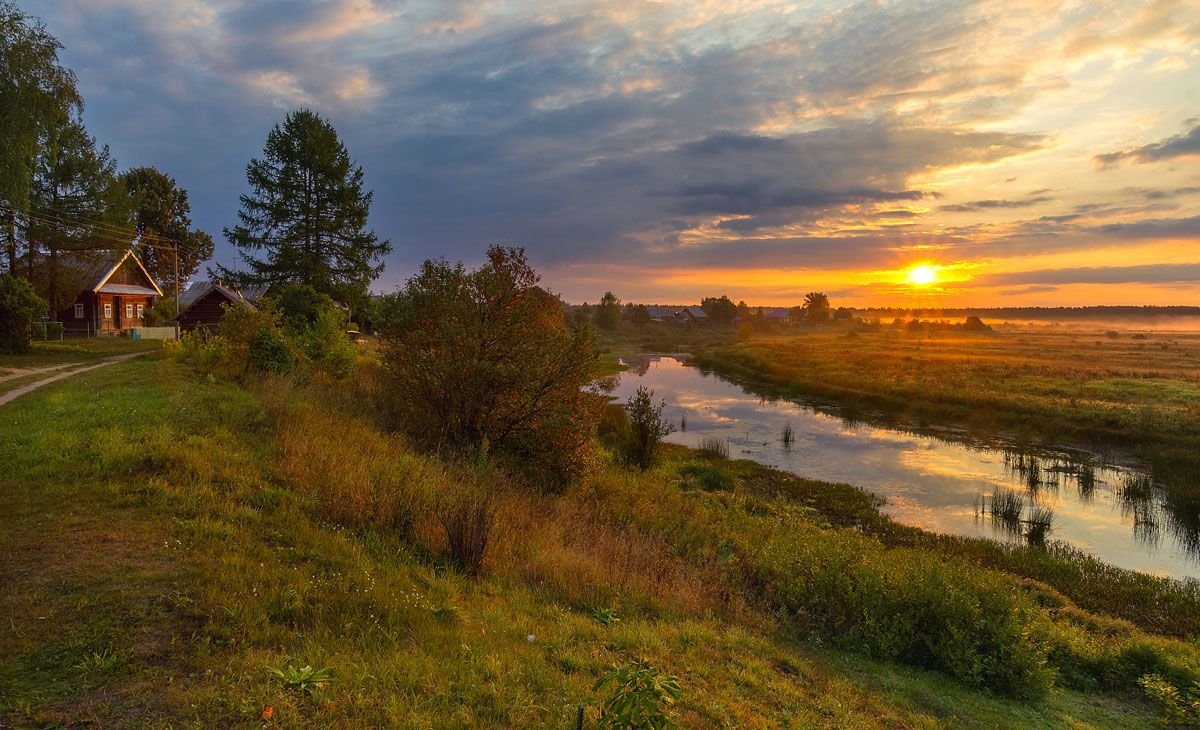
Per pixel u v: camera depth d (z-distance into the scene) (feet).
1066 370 164.76
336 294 108.58
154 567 17.97
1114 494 67.67
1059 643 27.58
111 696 12.50
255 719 12.24
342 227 106.22
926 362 191.72
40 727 11.37
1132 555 50.31
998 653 24.21
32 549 18.49
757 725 16.63
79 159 100.01
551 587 25.48
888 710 20.15
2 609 15.15
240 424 36.65
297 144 102.01
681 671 19.29
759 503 55.31
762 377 176.86
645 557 32.14
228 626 15.51
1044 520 58.18
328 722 12.59
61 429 32.04
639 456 65.67
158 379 50.49
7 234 96.89
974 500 65.26
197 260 183.83
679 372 208.44
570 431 46.19
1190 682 24.45
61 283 104.68
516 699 14.71
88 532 19.93
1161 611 36.35
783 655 23.17
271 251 103.81
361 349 100.58
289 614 16.96
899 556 35.58
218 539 20.45
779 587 31.04
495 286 46.55
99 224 102.89
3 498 22.39
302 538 22.04
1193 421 91.40
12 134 69.15
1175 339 358.23
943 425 108.27
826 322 541.75
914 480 73.20
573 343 48.21
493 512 28.71
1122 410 100.42
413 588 20.52
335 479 28.94
